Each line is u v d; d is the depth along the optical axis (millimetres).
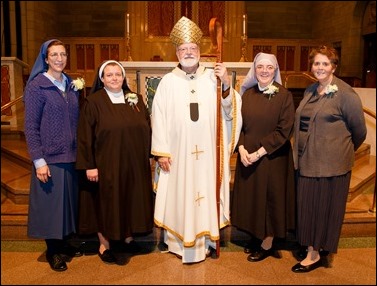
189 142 3242
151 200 3383
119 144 3164
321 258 3482
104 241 3436
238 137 3371
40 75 3150
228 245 3770
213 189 3326
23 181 4582
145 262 3424
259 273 3236
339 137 3061
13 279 3141
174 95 3256
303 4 12492
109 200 3180
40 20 10531
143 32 8891
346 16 10477
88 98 3201
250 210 3363
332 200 3131
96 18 12055
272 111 3213
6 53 9719
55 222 3199
